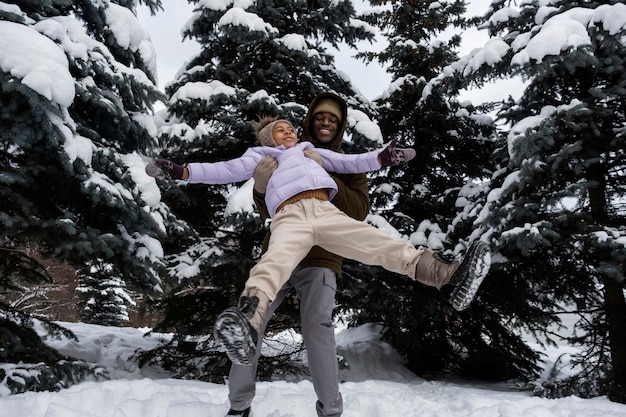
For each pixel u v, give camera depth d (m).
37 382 4.32
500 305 9.62
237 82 8.48
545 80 7.18
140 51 6.81
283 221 2.12
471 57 7.90
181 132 7.09
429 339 10.43
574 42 6.16
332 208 2.17
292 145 2.52
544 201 6.61
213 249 6.71
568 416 3.43
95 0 6.29
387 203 10.48
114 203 4.88
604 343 6.96
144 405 2.85
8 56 4.12
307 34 9.20
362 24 9.26
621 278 5.80
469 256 1.84
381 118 10.98
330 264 2.26
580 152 6.61
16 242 5.10
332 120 2.70
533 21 7.76
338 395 2.14
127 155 5.67
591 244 6.06
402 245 2.05
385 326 10.38
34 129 4.34
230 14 7.67
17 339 4.73
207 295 7.76
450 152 11.12
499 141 8.81
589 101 6.61
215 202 8.24
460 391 5.82
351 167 2.44
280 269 1.88
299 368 7.78
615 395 6.31
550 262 7.73
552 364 10.70
